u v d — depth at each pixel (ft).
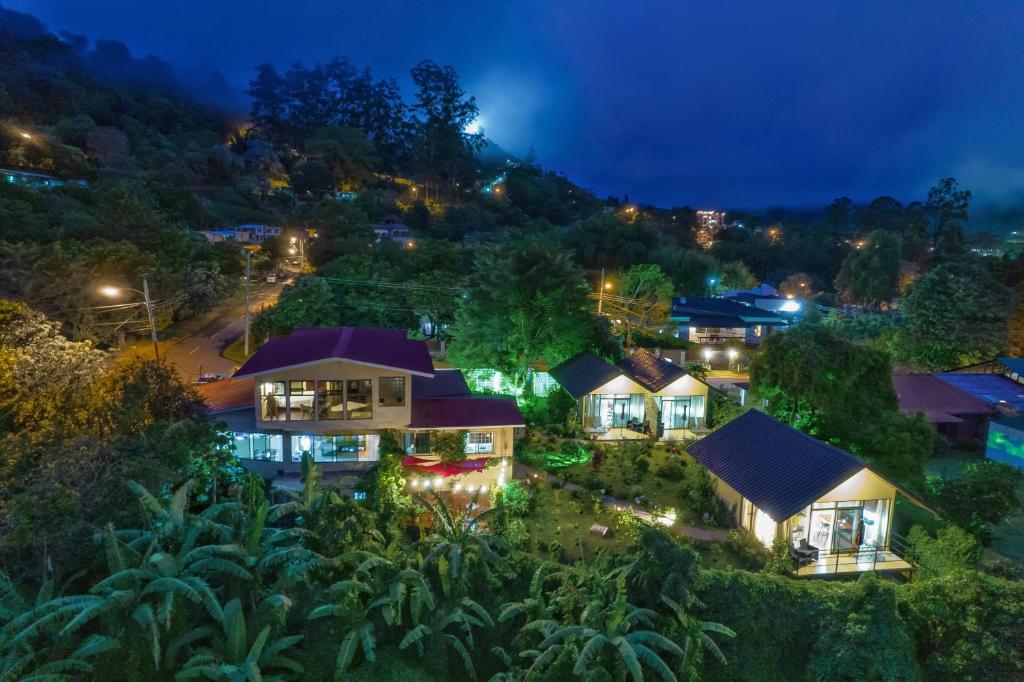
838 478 73.05
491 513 72.59
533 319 142.82
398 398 98.12
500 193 462.19
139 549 54.75
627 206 566.77
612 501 93.61
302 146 464.65
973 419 130.11
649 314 208.33
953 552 67.72
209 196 346.95
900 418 98.22
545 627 55.06
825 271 381.19
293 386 95.50
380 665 52.60
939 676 56.13
